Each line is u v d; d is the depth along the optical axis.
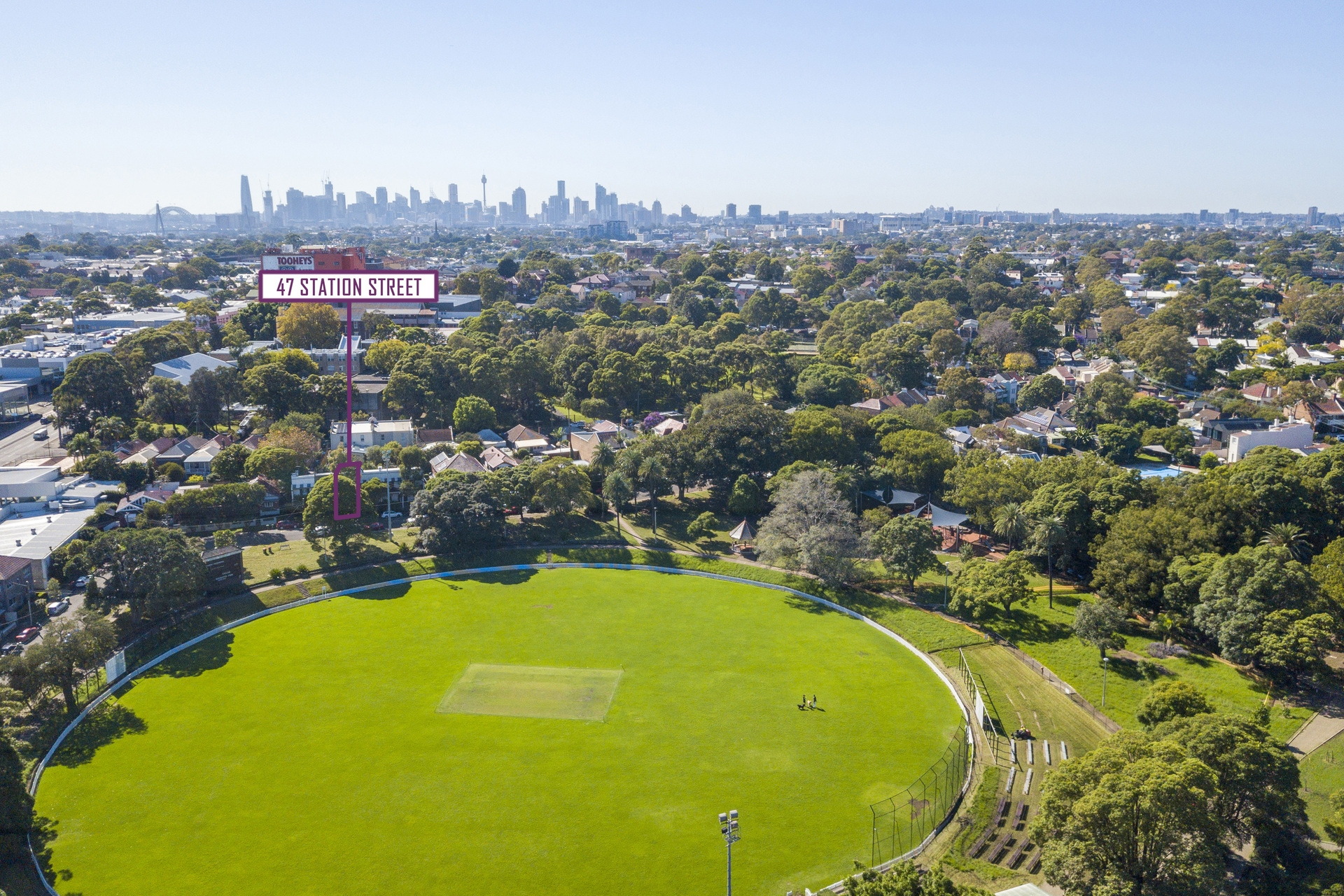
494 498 190.12
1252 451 186.62
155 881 93.25
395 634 153.00
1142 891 82.19
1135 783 82.88
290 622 156.88
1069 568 176.12
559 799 107.75
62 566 160.25
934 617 158.12
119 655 135.50
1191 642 144.75
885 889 77.56
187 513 188.62
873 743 120.25
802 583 174.50
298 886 92.75
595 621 159.25
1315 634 120.62
